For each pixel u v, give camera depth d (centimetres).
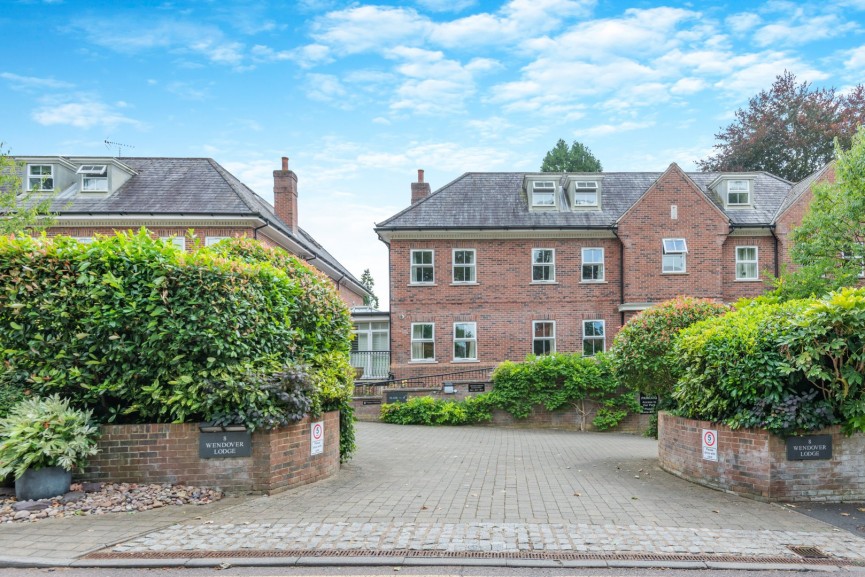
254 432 778
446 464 1074
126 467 762
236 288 802
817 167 3562
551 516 679
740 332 818
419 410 1838
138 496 720
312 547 564
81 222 2123
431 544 572
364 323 2522
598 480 909
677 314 1166
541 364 1823
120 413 798
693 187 2352
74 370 749
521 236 2377
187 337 762
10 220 1605
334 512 690
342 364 1008
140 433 764
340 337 1043
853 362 763
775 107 3659
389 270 2392
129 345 766
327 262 2953
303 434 852
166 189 2291
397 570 516
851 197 1633
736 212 2452
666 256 2341
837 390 766
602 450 1312
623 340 1214
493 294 2378
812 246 1731
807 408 760
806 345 748
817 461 766
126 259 769
